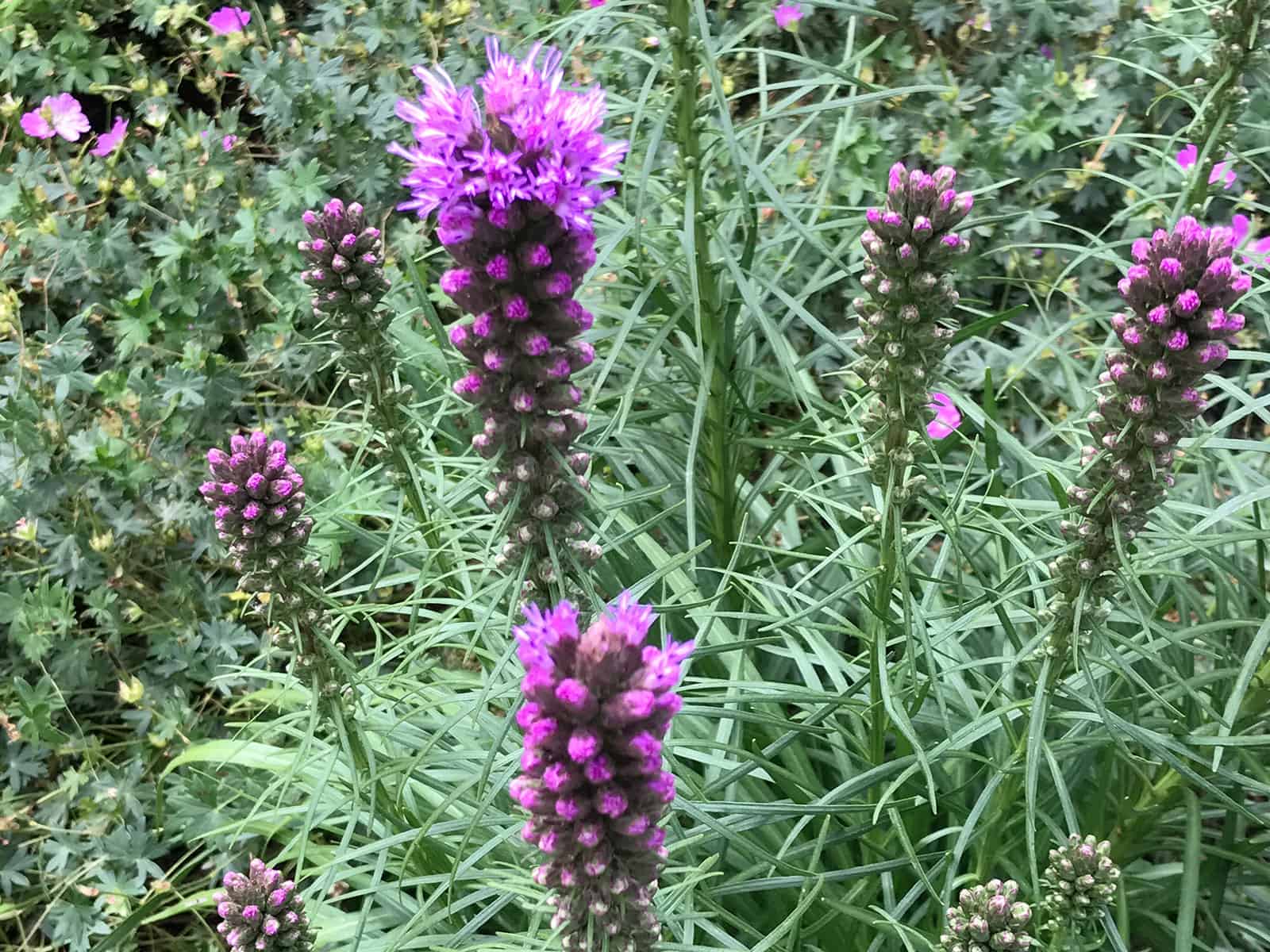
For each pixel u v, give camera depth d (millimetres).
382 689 354
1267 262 354
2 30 596
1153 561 324
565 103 246
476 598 316
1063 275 419
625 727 219
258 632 521
